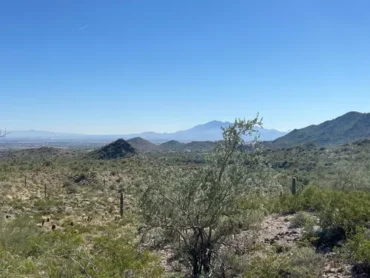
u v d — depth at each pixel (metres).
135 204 9.16
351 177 20.44
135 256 7.99
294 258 8.26
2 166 53.00
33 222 17.86
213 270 8.85
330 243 9.62
